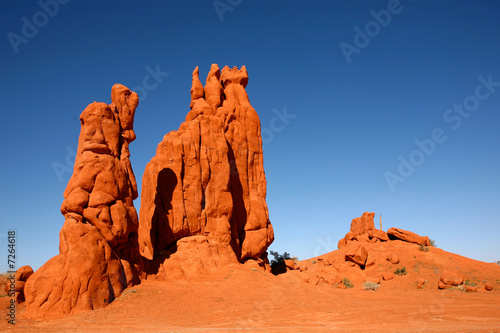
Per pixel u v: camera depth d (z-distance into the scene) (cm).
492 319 2370
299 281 3884
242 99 4662
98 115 2953
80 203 2641
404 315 2492
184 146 3775
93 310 2422
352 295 3391
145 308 2470
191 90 4416
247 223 4234
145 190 3750
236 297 2859
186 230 3634
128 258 2919
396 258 5050
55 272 2458
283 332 1919
